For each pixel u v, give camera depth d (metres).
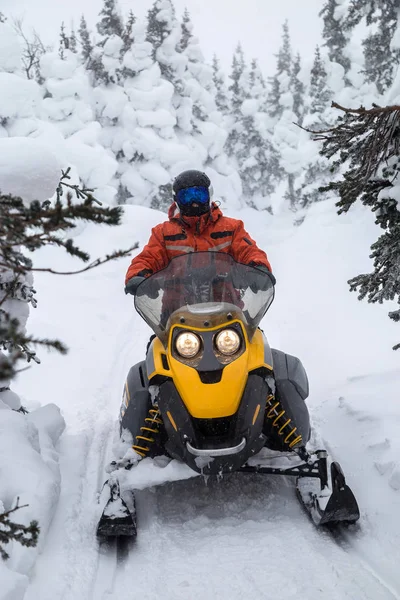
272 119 42.12
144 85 30.45
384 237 4.19
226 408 3.51
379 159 3.92
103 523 3.48
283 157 38.28
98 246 17.95
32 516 3.41
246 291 4.01
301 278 15.52
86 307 11.76
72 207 1.85
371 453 4.48
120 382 7.26
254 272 4.09
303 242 20.69
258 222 40.41
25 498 3.52
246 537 3.60
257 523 3.77
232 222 4.60
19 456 3.87
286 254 19.73
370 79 23.25
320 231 21.28
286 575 3.15
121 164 30.31
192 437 3.54
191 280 3.95
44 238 1.92
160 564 3.37
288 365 4.21
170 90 30.70
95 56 31.02
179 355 3.66
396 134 3.80
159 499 4.19
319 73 30.88
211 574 3.22
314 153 29.97
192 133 34.88
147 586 3.15
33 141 4.04
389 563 3.20
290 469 3.77
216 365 3.58
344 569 3.16
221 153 36.16
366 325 9.61
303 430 3.92
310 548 3.41
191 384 3.54
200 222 4.47
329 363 7.84
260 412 3.62
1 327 1.68
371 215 20.16
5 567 2.85
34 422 4.91
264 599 2.96
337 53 30.89
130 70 30.81
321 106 30.77
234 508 4.00
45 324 9.38
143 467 3.78
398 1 20.55
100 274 14.66
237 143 42.53
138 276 4.17
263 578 3.14
